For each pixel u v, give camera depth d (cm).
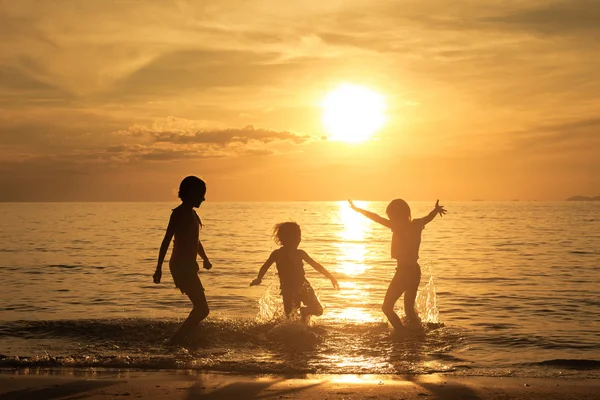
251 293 1266
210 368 630
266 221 6762
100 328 827
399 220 870
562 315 1009
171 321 875
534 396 522
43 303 1137
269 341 762
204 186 762
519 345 763
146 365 638
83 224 5591
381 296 1231
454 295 1248
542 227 5003
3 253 2352
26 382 562
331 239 3622
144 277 1566
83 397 516
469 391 538
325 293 1280
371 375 603
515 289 1345
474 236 3672
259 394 527
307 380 580
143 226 5178
